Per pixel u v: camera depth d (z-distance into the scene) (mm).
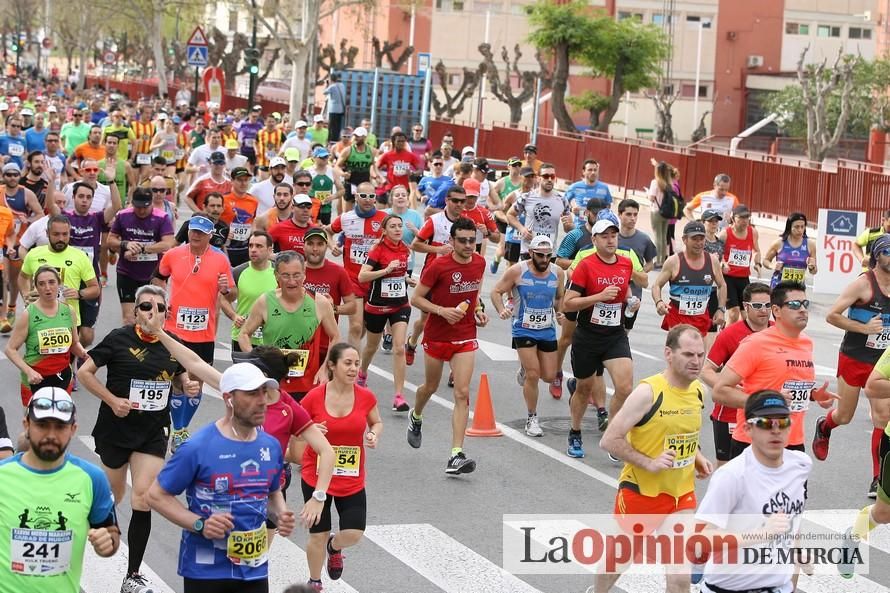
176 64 95875
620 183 42000
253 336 12039
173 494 7578
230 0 57812
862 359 12688
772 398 7500
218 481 7535
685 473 8828
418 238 17703
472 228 12875
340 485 9516
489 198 24922
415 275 25188
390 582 9875
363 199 16922
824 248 24594
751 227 19141
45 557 6977
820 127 45750
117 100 58156
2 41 139750
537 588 9812
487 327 21250
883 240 12633
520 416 15523
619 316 13383
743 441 10508
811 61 77625
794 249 19531
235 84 87312
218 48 83438
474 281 13070
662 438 8711
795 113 60625
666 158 39156
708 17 76125
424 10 75812
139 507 9516
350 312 13836
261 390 7477
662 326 15539
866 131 57062
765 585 7641
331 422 9414
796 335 10352
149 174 25797
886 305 12695
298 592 5727
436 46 76125
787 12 77312
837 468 13758
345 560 10359
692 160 37875
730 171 36344
